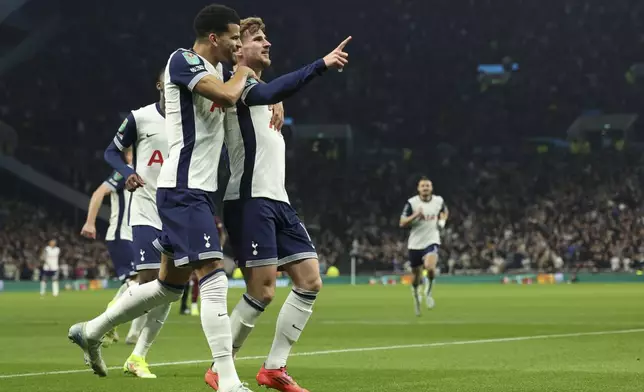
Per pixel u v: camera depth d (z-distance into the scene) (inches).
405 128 2294.5
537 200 2071.9
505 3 2304.4
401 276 1817.2
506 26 2308.1
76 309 916.6
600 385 286.7
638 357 384.5
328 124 2278.5
